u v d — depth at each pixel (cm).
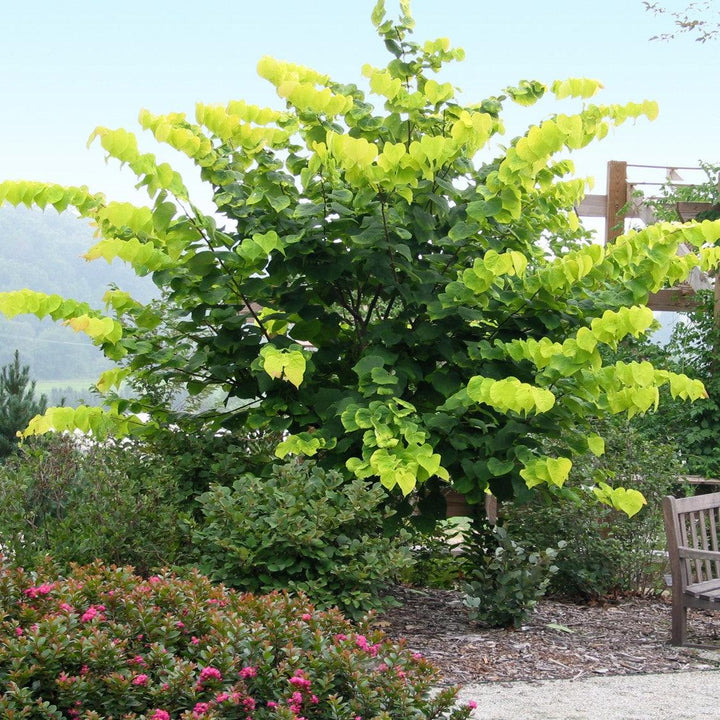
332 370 689
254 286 606
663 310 1247
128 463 644
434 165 542
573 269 550
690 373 1133
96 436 650
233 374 651
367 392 571
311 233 621
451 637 578
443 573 767
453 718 302
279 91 535
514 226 626
